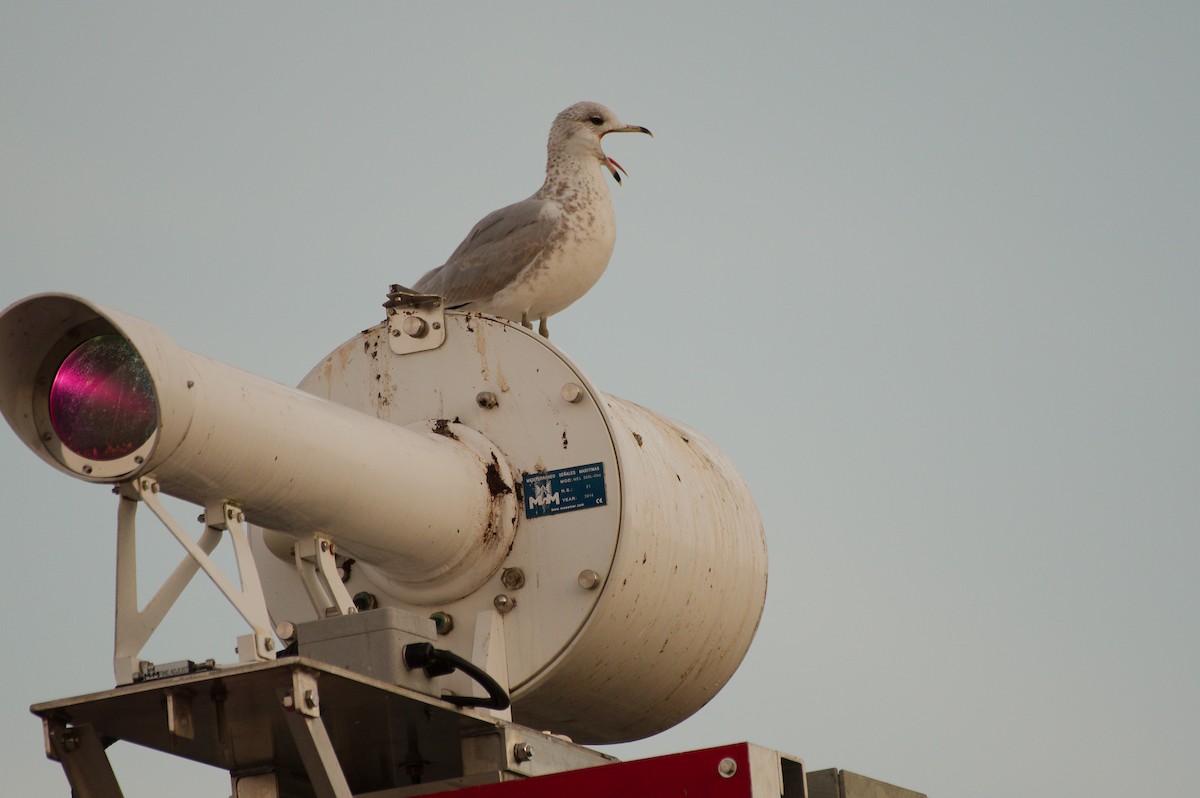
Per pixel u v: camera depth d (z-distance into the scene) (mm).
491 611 10055
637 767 7969
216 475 7805
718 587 11383
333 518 8688
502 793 8211
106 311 7227
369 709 8391
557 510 10117
